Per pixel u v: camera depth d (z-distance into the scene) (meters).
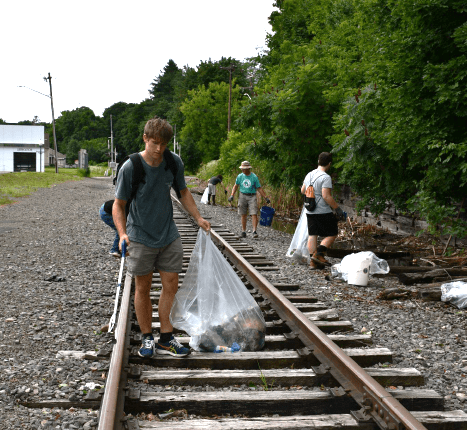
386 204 13.15
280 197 18.78
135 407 3.05
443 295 6.15
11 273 7.34
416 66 8.38
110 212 7.95
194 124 66.06
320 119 16.25
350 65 15.84
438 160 8.16
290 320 4.77
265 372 3.54
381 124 10.12
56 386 3.45
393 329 5.07
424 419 2.89
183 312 4.27
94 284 6.79
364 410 2.84
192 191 32.09
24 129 77.88
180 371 3.56
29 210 17.09
